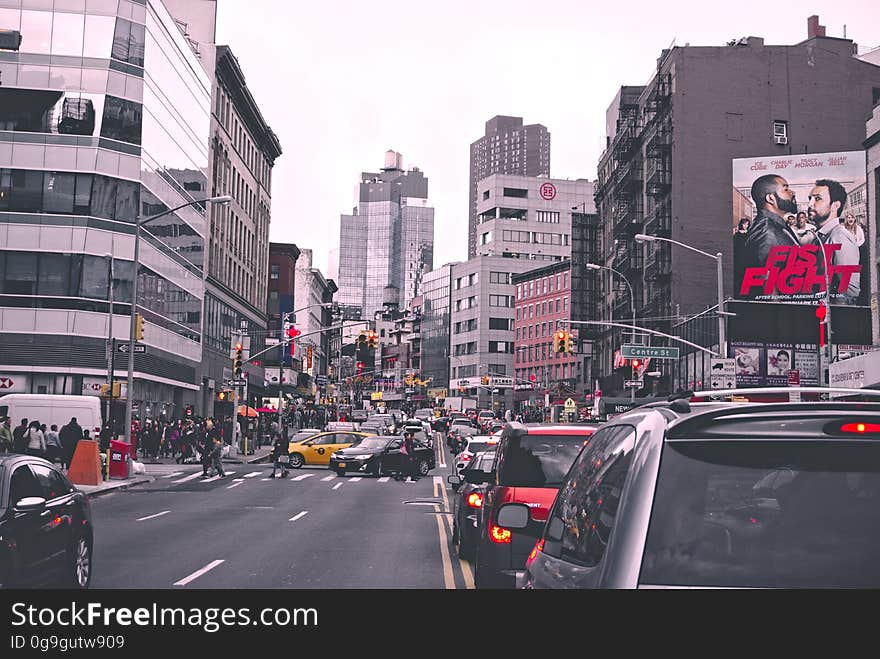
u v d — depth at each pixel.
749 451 3.18
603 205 95.12
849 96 70.50
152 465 43.94
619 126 85.88
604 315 93.12
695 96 69.56
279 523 21.12
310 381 124.38
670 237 69.19
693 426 3.28
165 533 18.89
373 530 19.75
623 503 3.21
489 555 9.78
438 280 181.12
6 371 48.44
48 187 49.97
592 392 94.69
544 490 9.73
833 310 60.53
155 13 54.31
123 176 51.47
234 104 78.25
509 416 83.19
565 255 160.50
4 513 9.07
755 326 59.62
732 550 3.01
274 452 37.97
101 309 50.09
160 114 55.72
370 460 38.94
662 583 2.96
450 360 166.50
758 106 69.75
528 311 134.75
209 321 69.38
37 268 49.28
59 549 10.26
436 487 33.97
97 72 51.22
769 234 64.44
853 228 63.06
